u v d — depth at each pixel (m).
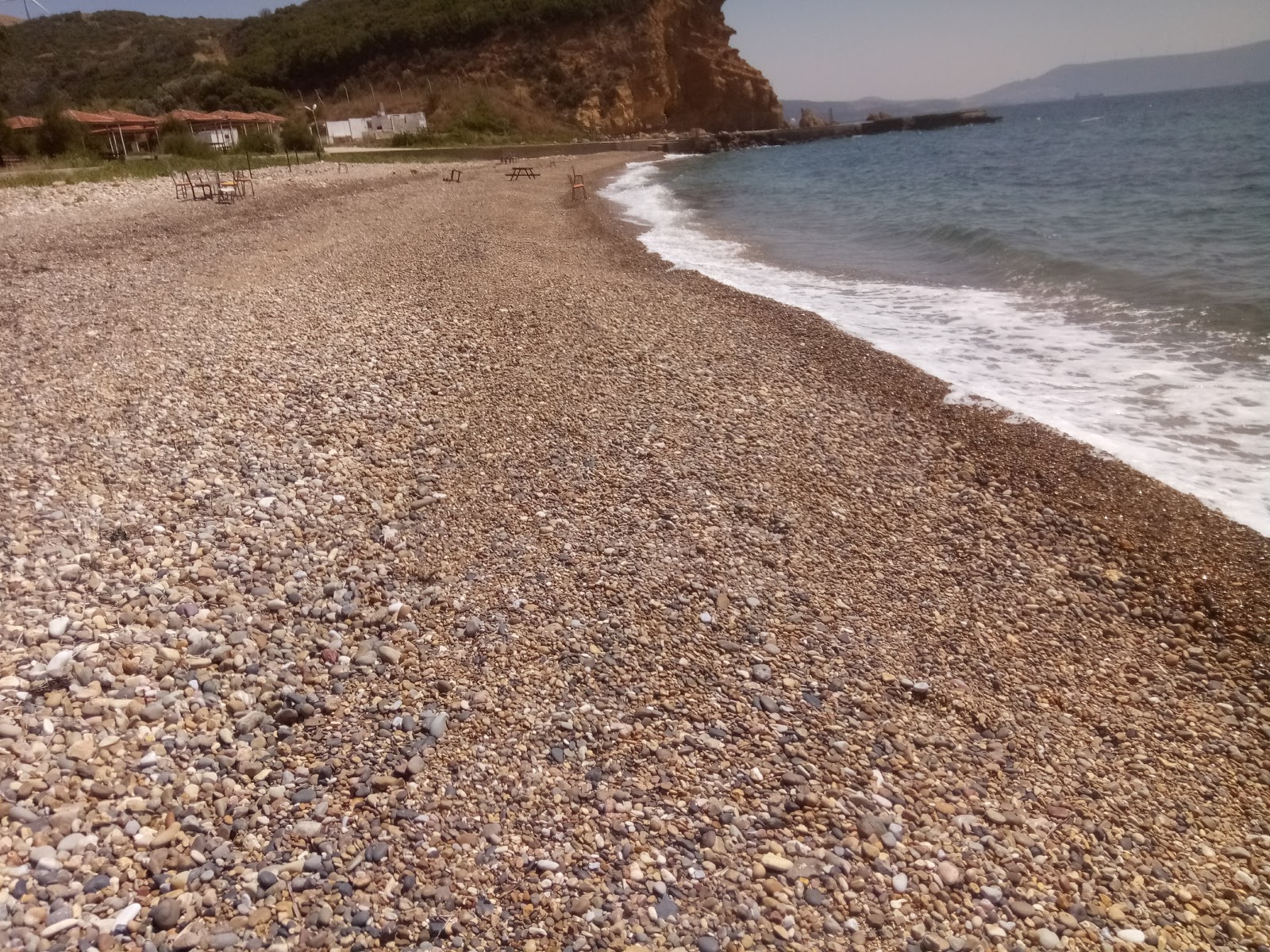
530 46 70.62
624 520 5.99
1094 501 6.52
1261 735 4.44
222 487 6.00
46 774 3.46
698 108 78.31
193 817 3.43
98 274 12.59
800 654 4.75
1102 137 53.66
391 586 5.15
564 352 9.41
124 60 79.00
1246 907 3.49
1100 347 9.81
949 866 3.53
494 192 27.64
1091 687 4.72
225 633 4.54
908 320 11.38
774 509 6.26
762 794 3.81
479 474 6.60
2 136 33.06
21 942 2.79
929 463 7.18
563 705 4.27
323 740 3.97
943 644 4.95
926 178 33.69
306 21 81.62
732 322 11.06
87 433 6.68
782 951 3.10
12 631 4.27
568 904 3.23
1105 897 3.48
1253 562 5.71
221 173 29.39
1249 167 27.02
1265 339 9.52
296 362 8.62
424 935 3.07
